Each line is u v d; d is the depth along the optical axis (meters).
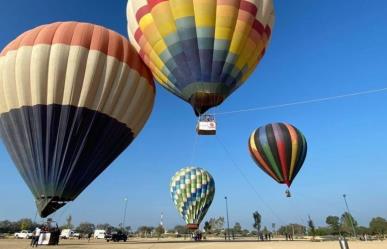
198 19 19.64
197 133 20.45
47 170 17.83
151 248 26.56
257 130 34.88
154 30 20.22
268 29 21.69
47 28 19.59
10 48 19.34
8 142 18.83
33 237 29.89
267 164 33.12
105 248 26.77
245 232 126.56
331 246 29.00
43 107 18.19
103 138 19.30
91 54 19.06
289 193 32.78
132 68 20.38
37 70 18.31
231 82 20.36
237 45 19.92
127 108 20.31
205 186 44.03
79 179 18.47
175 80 20.39
